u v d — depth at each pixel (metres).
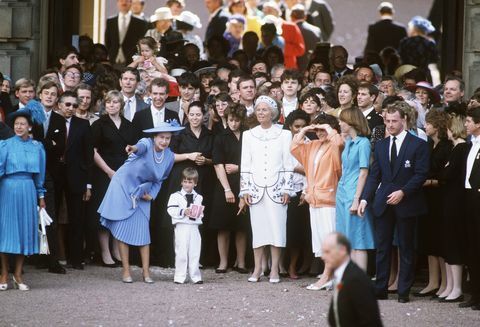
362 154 34.94
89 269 39.03
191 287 35.97
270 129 37.75
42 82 39.78
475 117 33.56
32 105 38.16
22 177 34.81
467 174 33.69
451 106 35.38
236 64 47.44
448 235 34.09
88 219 39.88
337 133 36.50
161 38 49.38
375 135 36.44
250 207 37.44
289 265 39.44
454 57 49.19
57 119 38.72
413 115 34.81
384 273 34.53
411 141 34.22
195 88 41.34
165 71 44.66
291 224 38.00
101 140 39.72
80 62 47.09
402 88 43.22
